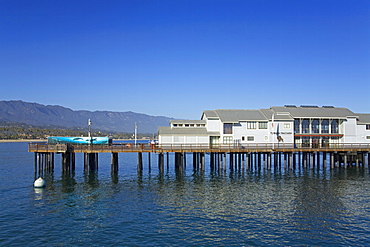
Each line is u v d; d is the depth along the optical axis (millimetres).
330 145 58250
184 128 57156
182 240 23625
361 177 47438
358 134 59688
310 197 35375
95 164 57719
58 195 36688
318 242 23297
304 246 22672
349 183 42906
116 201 34031
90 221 27578
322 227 26141
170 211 30422
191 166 65125
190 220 27859
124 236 24359
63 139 55938
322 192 37750
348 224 26781
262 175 49719
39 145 49312
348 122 59531
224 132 55375
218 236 24359
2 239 23750
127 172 54906
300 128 58500
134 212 30109
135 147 50812
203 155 52156
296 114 58875
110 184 43062
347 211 30219
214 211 30391
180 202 33594
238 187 40812
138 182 44531
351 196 35781
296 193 37312
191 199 34812
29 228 25938
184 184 43000
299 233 24906
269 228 25953
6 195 36625
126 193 37719
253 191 38500
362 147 56156
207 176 49312
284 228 25953
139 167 51750
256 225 26609
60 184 43031
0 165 68188
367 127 60094
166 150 50094
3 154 102812
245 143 55562
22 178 48094
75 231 25328
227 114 58344
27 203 33156
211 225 26641
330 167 55594
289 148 52656
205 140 54500
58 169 59031
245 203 33094
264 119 56281
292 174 50500
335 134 58906
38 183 40781
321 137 59094
